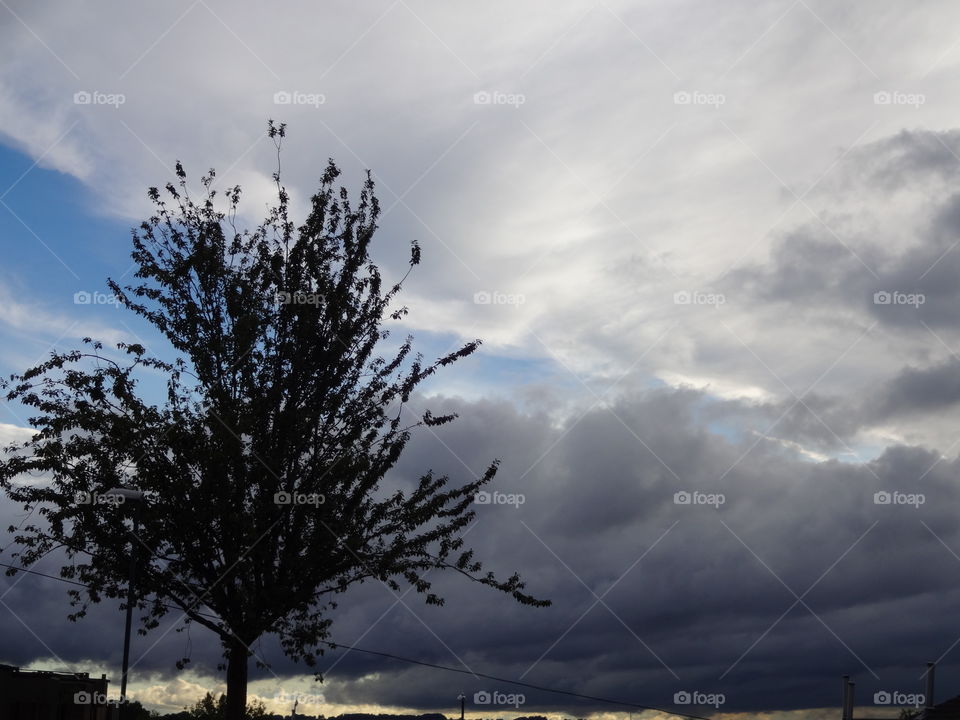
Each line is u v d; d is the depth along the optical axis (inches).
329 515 827.4
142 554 818.2
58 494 799.7
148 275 836.0
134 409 788.6
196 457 785.6
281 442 824.9
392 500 860.6
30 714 904.9
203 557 824.9
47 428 789.9
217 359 830.5
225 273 846.5
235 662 824.9
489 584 848.3
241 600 815.7
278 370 837.2
